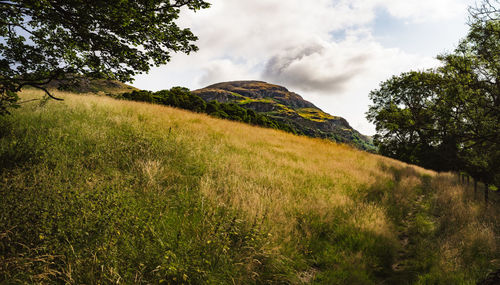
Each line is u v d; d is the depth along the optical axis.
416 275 3.47
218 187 5.20
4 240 2.30
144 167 5.12
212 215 3.71
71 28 3.90
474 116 6.90
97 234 2.69
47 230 2.41
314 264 3.62
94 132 6.52
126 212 3.08
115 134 7.03
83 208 2.87
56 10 3.65
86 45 4.19
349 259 3.64
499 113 6.77
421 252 4.15
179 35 4.45
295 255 3.56
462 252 3.90
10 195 2.82
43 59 3.91
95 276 2.26
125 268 2.44
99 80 4.41
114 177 4.42
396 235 4.96
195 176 5.62
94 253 2.43
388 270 3.68
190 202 4.29
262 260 3.18
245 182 5.90
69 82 3.94
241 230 3.59
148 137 7.15
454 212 5.97
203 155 7.20
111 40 4.15
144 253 2.64
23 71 3.80
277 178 6.68
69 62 4.36
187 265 2.57
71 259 2.32
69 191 3.16
